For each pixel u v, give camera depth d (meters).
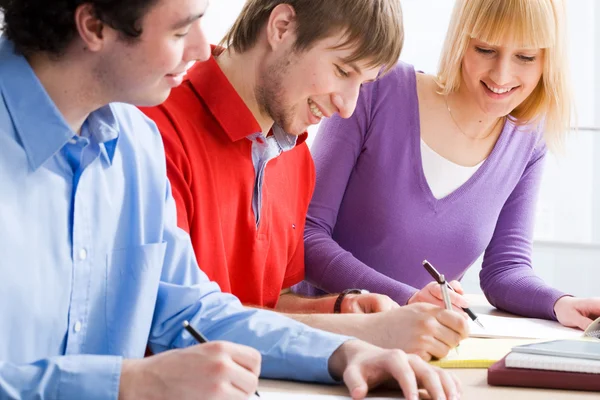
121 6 1.14
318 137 2.34
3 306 1.16
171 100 1.72
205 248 1.70
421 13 3.79
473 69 2.20
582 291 3.88
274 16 1.71
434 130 2.30
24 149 1.20
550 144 2.35
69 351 1.28
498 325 1.97
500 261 2.39
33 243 1.20
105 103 1.24
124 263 1.39
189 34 1.24
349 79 1.72
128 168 1.41
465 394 1.34
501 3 2.11
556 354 1.42
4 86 1.19
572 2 3.80
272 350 1.41
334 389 1.36
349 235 2.34
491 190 2.36
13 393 1.10
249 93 1.77
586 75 3.82
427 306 1.60
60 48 1.17
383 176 2.29
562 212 3.89
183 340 1.46
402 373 1.28
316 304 1.98
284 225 1.98
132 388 1.13
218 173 1.74
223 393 1.12
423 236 2.32
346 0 1.66
